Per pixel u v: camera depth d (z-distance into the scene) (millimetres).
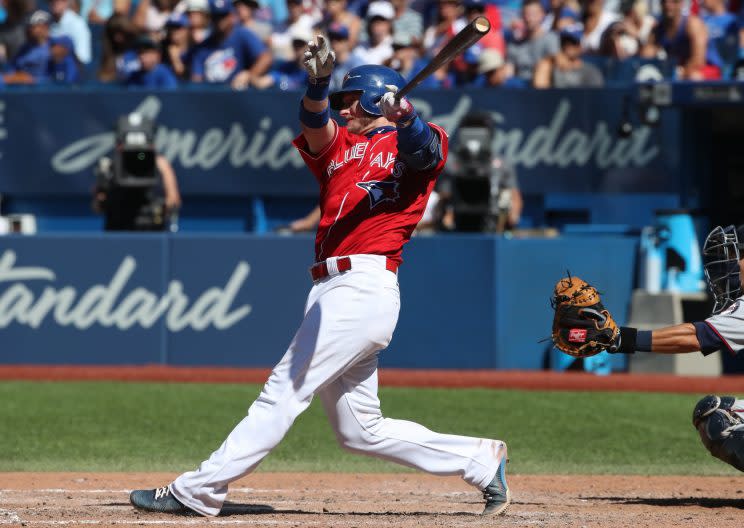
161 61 54219
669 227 45125
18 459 28469
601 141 49250
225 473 19000
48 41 55688
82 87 52625
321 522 18906
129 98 51312
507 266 44250
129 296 45531
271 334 44906
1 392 39812
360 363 19188
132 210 46281
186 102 51031
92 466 27516
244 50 53719
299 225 47469
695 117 49938
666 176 48906
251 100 50688
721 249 20266
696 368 44219
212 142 51062
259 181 50875
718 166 52438
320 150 19203
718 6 54781
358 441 19406
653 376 43469
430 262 44344
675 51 51562
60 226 52719
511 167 47688
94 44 59062
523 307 44562
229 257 45125
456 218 45312
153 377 43312
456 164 44062
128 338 45562
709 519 19609
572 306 19344
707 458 29156
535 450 30203
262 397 19047
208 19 55688
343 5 55812
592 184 49438
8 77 54594
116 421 34344
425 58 54375
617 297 45375
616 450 30312
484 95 49594
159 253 45438
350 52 54969
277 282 44906
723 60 53062
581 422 34594
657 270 44938
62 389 40531
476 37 16531
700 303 45031
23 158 51875
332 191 19078
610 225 49625
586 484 25109
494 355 43969
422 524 18688
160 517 19266
